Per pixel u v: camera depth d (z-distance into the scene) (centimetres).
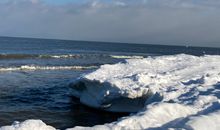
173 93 1324
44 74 3881
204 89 1287
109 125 689
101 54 9062
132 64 2334
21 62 5338
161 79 1820
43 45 13862
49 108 2077
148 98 1557
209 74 1800
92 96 2086
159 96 1342
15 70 4141
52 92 2622
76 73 4166
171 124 695
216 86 1327
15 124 698
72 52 9400
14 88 2730
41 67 4606
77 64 5538
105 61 6631
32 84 2998
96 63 5931
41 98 2375
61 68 4734
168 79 1841
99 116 1917
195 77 1877
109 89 1831
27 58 6216
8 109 1988
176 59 2519
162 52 13225
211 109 849
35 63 5262
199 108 871
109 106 1931
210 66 2205
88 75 2064
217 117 667
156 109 759
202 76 1773
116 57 8075
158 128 667
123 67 2264
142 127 678
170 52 13488
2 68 4209
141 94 1688
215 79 1600
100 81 1900
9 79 3269
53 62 5700
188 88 1428
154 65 2319
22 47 10756
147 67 2250
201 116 670
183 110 792
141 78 1822
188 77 1880
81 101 2214
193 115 732
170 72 2023
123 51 12550
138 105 1842
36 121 704
